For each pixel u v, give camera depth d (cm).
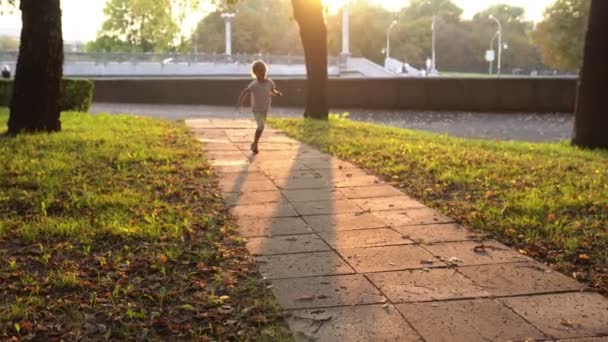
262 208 692
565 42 6044
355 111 2675
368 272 475
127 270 477
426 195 751
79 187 755
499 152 1145
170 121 1706
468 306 407
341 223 624
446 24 11588
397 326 377
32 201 688
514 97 2622
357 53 10519
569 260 504
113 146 1088
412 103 2756
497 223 606
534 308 404
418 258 507
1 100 2270
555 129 1964
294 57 6456
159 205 683
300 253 526
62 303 411
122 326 382
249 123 1672
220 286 448
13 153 980
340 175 895
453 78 2703
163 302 418
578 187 781
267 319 388
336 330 373
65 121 1518
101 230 574
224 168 950
